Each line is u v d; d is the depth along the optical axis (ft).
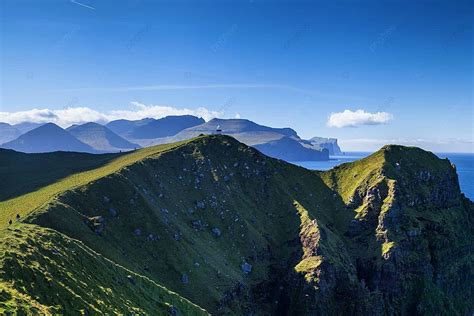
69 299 256.32
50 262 281.74
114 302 297.74
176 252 539.70
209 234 654.53
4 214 464.65
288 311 616.39
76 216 472.44
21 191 581.53
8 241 280.31
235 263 632.38
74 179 623.36
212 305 506.89
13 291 228.22
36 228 332.80
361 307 634.43
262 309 604.08
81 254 331.57
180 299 405.80
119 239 503.61
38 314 218.38
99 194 540.52
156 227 550.77
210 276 550.77
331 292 626.23
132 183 593.42
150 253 517.96
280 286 643.45
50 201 472.03
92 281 303.89
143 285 377.91
